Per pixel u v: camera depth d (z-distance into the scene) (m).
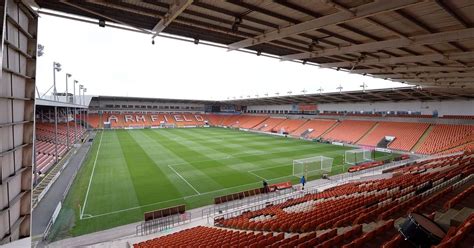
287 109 62.19
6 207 6.33
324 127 49.22
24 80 7.14
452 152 28.34
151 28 8.53
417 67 13.91
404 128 38.72
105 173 22.45
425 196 10.09
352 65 13.38
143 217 14.25
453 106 34.75
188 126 69.25
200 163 26.53
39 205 15.31
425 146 33.16
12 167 6.65
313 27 7.68
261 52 11.73
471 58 11.07
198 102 74.31
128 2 6.60
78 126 49.72
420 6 6.67
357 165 26.55
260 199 17.16
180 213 14.68
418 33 8.57
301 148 36.69
